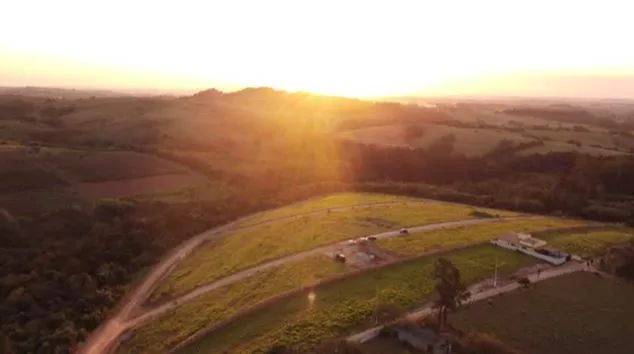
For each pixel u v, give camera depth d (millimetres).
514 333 62031
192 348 65938
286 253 94688
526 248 89375
